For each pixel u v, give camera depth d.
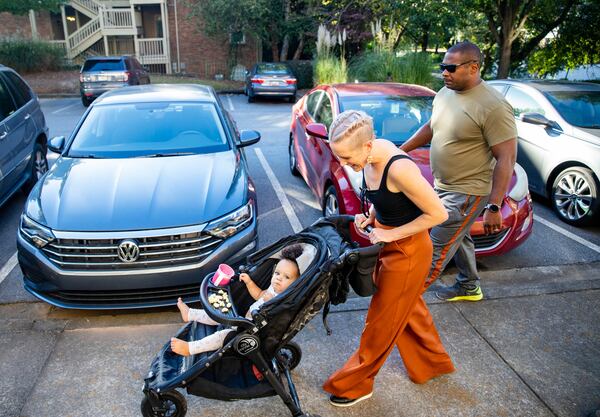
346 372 2.73
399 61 13.23
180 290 3.55
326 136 4.96
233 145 4.81
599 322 3.62
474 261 3.75
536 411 2.79
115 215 3.55
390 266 2.45
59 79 19.94
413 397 2.90
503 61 15.92
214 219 3.61
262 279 2.74
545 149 5.82
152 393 2.39
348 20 19.33
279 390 2.46
